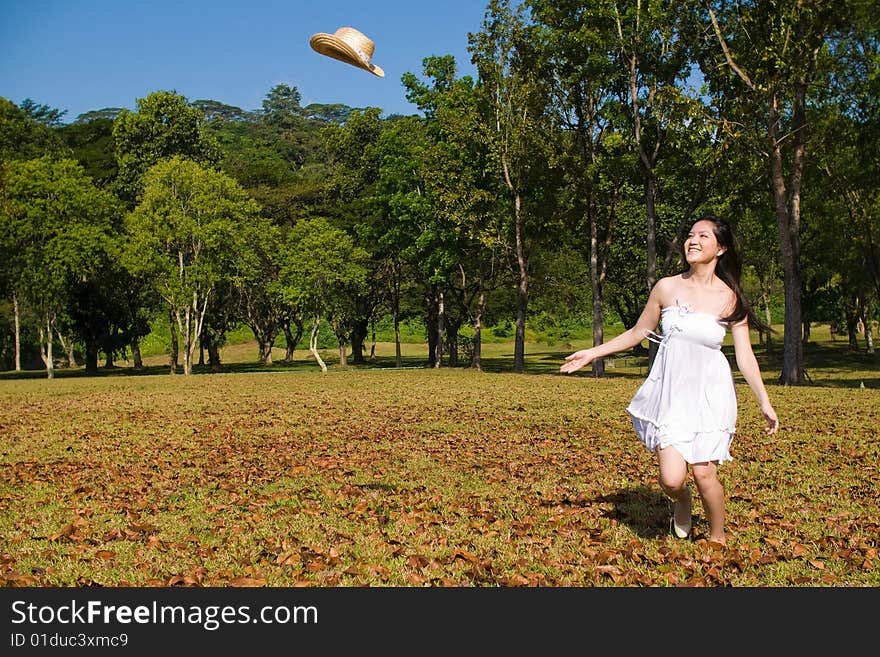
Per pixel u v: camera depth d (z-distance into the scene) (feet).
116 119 161.07
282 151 276.82
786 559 17.63
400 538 19.56
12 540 19.99
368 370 130.11
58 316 139.13
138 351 158.81
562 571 16.94
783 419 45.03
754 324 18.65
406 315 156.25
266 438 41.24
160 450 37.42
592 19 93.15
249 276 133.90
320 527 20.76
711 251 18.17
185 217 125.90
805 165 89.56
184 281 127.44
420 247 119.34
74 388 88.63
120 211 134.51
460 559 17.74
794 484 25.99
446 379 95.20
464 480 27.73
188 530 20.88
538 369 141.18
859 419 44.93
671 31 89.45
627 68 95.35
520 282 117.19
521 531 20.15
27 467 32.76
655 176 94.48
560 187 111.04
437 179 115.44
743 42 83.25
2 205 120.88
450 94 115.03
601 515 21.85
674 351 18.11
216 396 72.69
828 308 169.99
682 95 84.64
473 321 135.03
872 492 24.62
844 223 106.73
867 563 17.03
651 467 30.09
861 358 144.87
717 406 17.90
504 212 117.60
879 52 79.00
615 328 240.12
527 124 106.73
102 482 28.58
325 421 49.21
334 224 152.15
